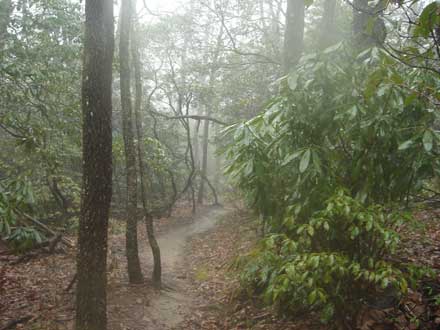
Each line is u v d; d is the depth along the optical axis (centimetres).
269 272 487
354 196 421
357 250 412
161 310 715
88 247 495
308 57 407
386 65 339
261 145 438
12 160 1060
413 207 452
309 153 386
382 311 450
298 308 520
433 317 426
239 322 609
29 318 641
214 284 859
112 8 498
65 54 944
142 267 1054
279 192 452
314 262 358
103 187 496
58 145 1020
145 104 1753
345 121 409
